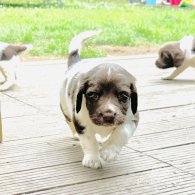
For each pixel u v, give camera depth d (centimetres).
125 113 379
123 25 1395
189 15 1750
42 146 466
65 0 2248
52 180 386
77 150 456
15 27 1255
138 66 888
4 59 721
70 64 469
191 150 461
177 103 640
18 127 525
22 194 361
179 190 372
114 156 393
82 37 506
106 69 379
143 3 2316
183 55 783
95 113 370
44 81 757
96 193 364
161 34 1278
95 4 2109
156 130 519
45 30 1238
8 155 440
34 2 2055
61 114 579
